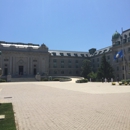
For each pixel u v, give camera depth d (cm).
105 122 844
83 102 1439
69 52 10669
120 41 8088
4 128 723
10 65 8794
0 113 1023
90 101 1491
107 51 9262
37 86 3694
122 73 7838
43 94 2059
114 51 8456
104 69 7562
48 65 9538
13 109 1162
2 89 2852
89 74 8319
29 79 7556
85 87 3338
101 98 1681
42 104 1352
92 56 10662
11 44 9294
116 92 2286
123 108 1177
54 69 9931
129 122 843
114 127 762
